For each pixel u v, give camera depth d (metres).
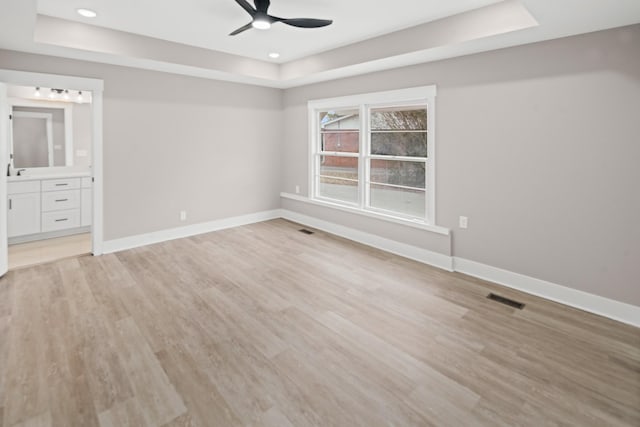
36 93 4.89
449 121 3.54
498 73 3.14
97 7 2.95
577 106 2.72
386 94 4.09
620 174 2.56
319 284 3.28
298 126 5.51
